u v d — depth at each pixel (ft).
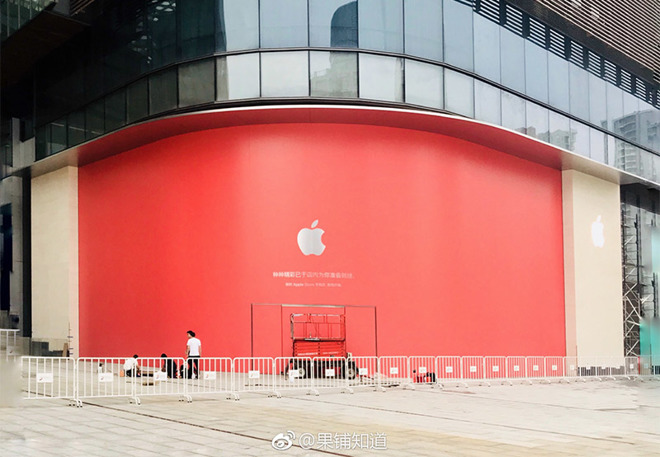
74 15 81.00
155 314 76.64
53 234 91.71
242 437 32.71
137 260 79.46
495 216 81.97
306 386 58.95
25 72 95.45
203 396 50.83
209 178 73.61
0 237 100.37
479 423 39.32
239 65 69.05
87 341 85.35
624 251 104.58
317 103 68.33
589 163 90.27
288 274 70.90
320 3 69.56
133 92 75.46
